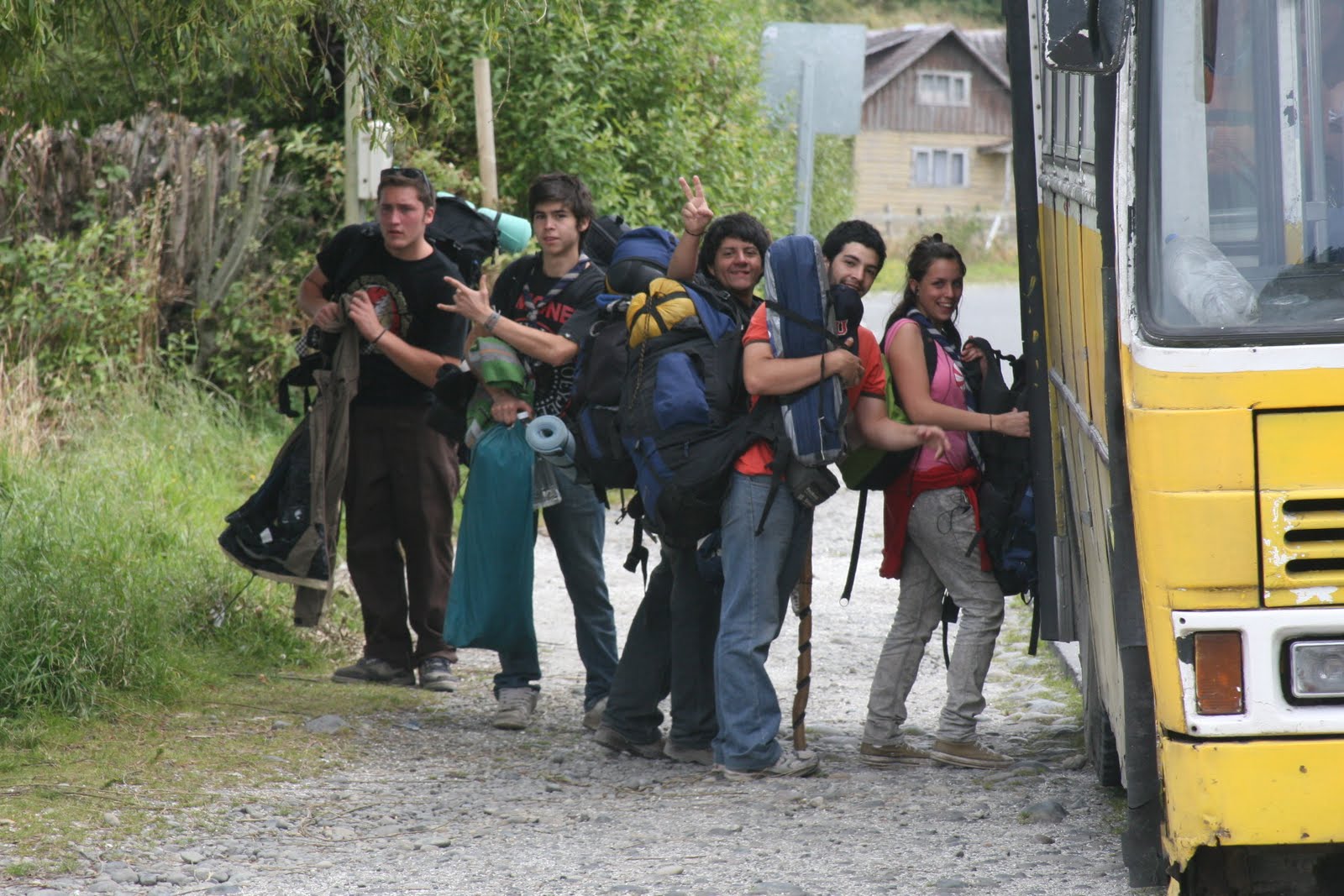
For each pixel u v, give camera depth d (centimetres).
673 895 1823
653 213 5653
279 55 2755
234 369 5059
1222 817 1441
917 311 2412
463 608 2658
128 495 3644
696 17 5956
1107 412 1564
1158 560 1448
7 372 4412
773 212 6494
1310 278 1444
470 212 2981
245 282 5097
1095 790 2256
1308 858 1641
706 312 2294
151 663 2705
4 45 2877
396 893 1841
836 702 2938
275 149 5075
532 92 5309
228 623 3095
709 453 2241
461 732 2650
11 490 3369
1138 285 1471
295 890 1853
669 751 2494
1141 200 1478
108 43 3034
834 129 4550
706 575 2372
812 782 2342
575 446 2438
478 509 2638
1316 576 1421
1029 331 2166
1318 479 1412
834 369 2195
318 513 2789
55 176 4828
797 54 4531
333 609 3331
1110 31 1458
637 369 2308
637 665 2509
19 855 1936
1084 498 1902
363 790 2295
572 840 2062
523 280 2673
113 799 2172
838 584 3978
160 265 4919
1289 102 1472
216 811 2153
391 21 2552
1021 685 3042
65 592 2733
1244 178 1467
